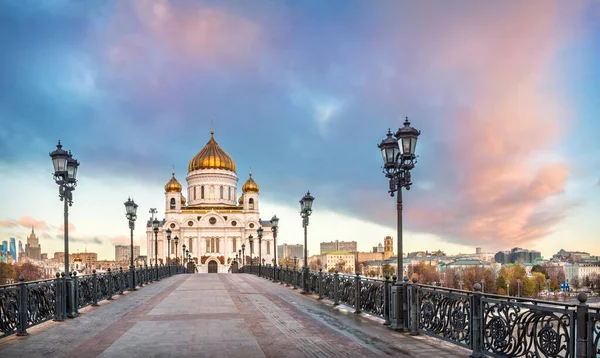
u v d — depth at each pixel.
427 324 11.38
